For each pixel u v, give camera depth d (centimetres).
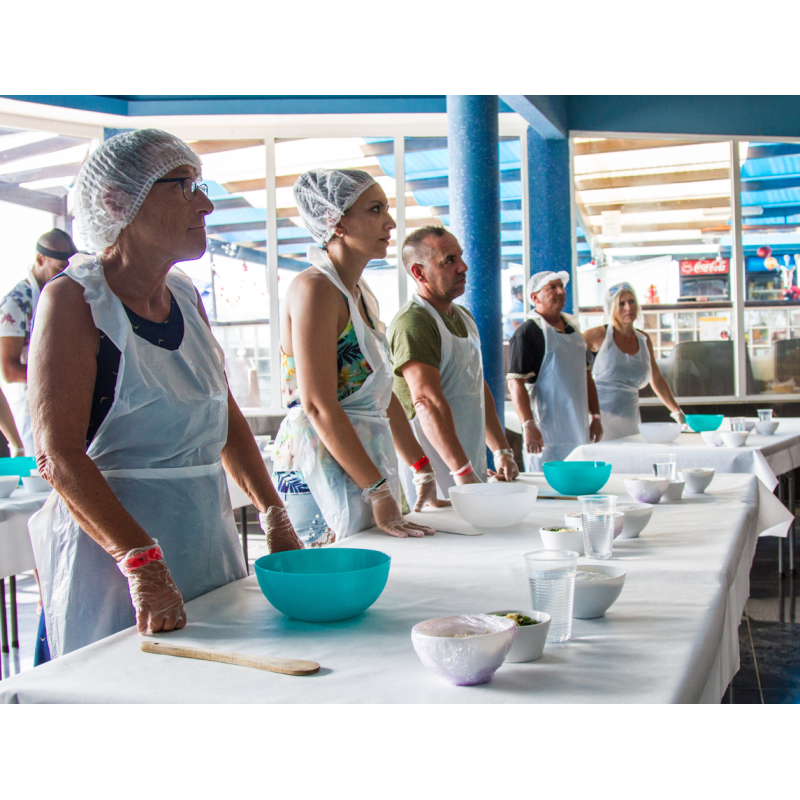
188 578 138
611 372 427
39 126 539
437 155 584
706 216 599
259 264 594
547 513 186
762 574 388
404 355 223
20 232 538
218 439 145
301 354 164
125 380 126
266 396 596
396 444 201
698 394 605
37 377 117
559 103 545
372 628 103
